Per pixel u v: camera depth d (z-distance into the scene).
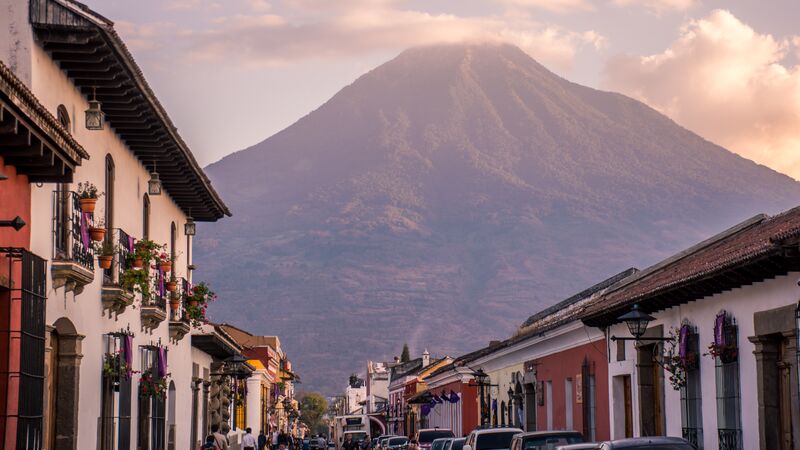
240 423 62.97
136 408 30.02
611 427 35.06
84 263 22.92
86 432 24.48
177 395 37.47
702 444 27.42
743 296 24.88
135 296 28.72
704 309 27.23
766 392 23.55
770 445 23.41
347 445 102.19
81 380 24.05
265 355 84.81
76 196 22.48
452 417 71.31
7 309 17.56
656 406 31.70
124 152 28.25
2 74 15.55
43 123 17.53
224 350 46.19
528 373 47.56
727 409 25.62
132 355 29.02
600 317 33.97
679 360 28.03
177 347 37.44
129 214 28.81
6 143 17.39
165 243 34.75
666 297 28.12
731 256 23.56
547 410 44.53
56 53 21.75
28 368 18.05
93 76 23.03
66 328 23.08
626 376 34.50
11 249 17.64
